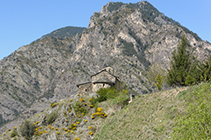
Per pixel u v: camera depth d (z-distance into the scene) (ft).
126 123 135.85
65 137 170.60
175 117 106.01
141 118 127.24
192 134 89.45
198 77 165.58
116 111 170.40
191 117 97.60
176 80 174.40
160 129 106.11
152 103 132.46
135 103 150.00
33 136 183.21
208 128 86.89
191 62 176.24
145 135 110.42
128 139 118.42
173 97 122.52
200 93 107.96
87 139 161.27
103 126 161.38
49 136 176.65
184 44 182.50
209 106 96.17
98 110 181.98
